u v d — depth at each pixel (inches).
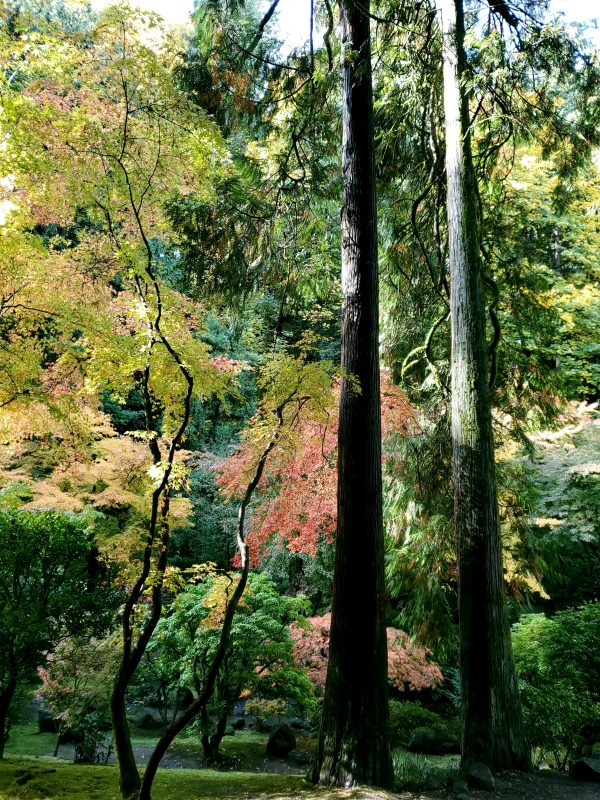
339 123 305.7
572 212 430.0
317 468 270.4
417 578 304.5
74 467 319.3
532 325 323.3
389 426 282.5
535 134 286.7
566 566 473.4
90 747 262.7
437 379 297.9
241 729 385.7
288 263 308.0
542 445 382.6
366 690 178.5
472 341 226.4
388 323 342.3
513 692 200.1
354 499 192.5
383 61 279.3
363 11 220.4
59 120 175.5
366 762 172.2
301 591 451.5
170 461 153.6
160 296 169.6
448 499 297.0
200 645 276.5
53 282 198.2
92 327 188.5
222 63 255.0
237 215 266.8
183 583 173.2
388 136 307.0
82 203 198.8
